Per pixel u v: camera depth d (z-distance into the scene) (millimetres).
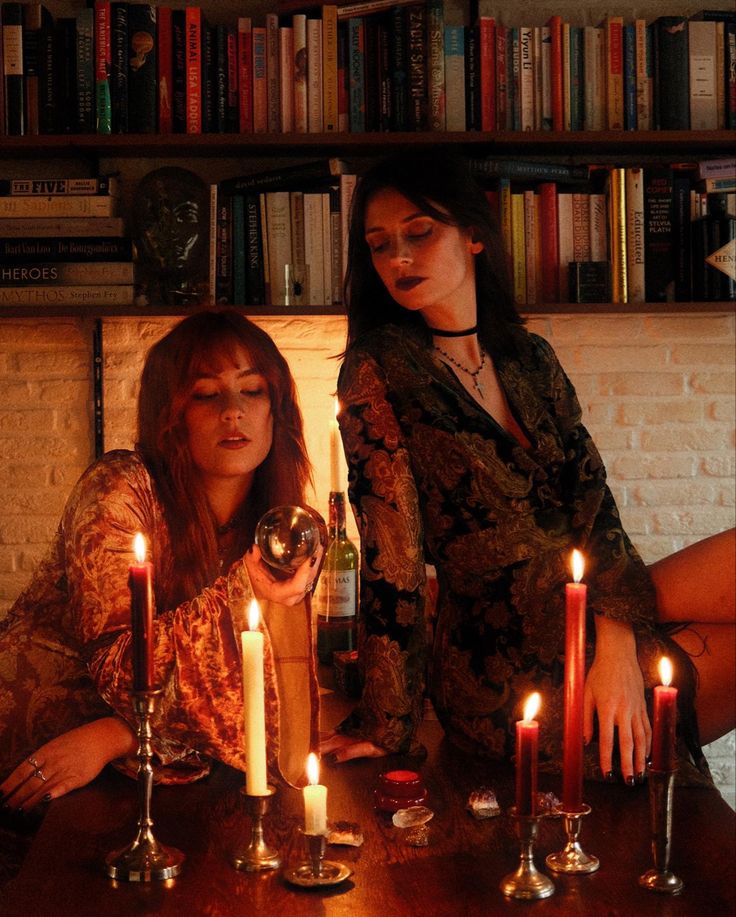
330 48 2703
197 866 1245
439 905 1139
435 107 2709
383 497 1681
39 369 2875
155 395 1756
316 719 1526
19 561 2889
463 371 1880
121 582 1568
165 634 1488
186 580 1706
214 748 1503
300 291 2729
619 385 2963
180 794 1496
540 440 1846
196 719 1488
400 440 1719
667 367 2967
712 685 1679
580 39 2752
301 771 1524
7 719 1675
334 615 2387
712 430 2980
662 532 2990
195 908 1135
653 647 1648
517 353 1955
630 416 2971
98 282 2695
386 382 1762
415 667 1662
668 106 2762
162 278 2758
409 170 1825
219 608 1489
